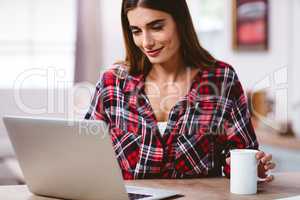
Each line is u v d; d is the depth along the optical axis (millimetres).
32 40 5332
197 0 5230
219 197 1430
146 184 1636
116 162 1316
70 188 1437
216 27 4984
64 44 5434
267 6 4270
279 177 1755
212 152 1802
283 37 4094
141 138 1791
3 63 5266
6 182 3824
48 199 1479
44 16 5359
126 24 1793
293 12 3992
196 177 1785
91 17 5453
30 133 1429
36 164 1467
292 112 3979
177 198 1417
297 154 3406
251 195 1458
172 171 1778
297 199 1384
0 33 5238
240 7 4590
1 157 4488
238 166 1469
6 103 4777
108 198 1381
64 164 1402
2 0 5215
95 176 1365
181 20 1729
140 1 1627
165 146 1776
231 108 1819
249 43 4492
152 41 1663
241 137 1789
